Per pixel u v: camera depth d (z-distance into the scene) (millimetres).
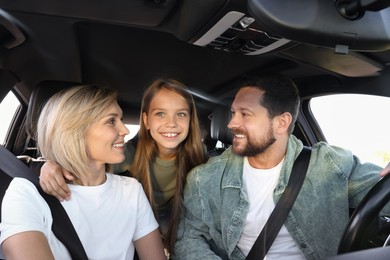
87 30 2057
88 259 1194
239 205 1477
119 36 2164
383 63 1850
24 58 2150
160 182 1891
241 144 1475
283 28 797
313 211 1429
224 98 2895
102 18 1625
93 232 1228
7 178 1209
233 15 1228
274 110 1435
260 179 1498
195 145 1853
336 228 1438
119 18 1615
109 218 1269
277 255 1455
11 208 1084
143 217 1375
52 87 1922
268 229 1412
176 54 2424
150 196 1774
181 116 1779
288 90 1458
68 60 2289
